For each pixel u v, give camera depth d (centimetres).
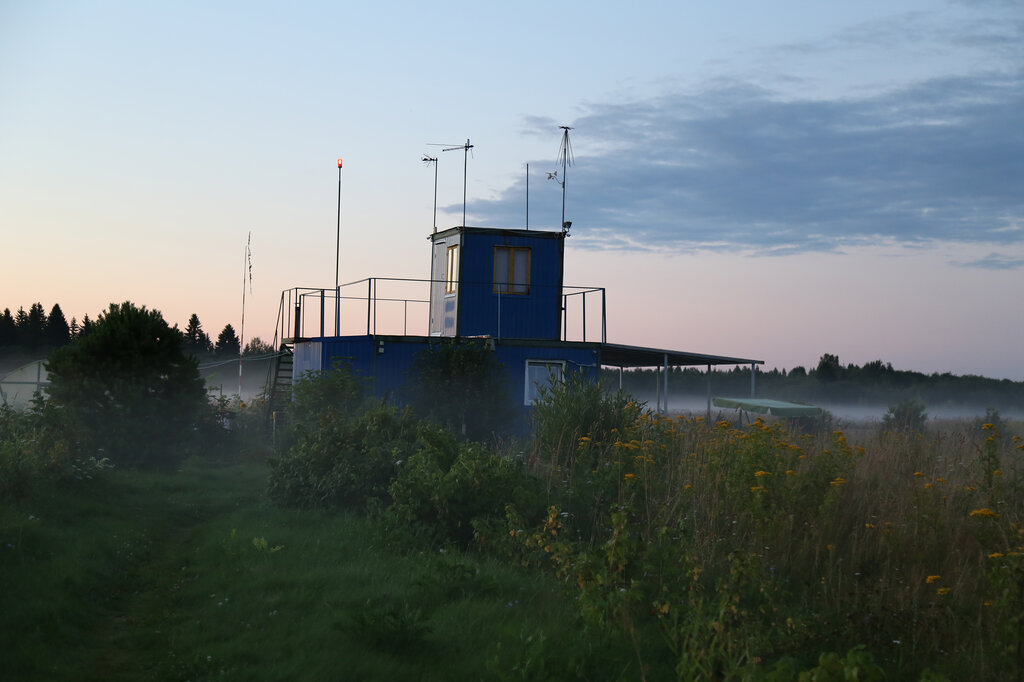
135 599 863
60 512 1166
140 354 1881
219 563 973
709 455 1086
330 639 685
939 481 962
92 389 1822
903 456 1159
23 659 638
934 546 823
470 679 607
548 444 1427
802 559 841
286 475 1386
